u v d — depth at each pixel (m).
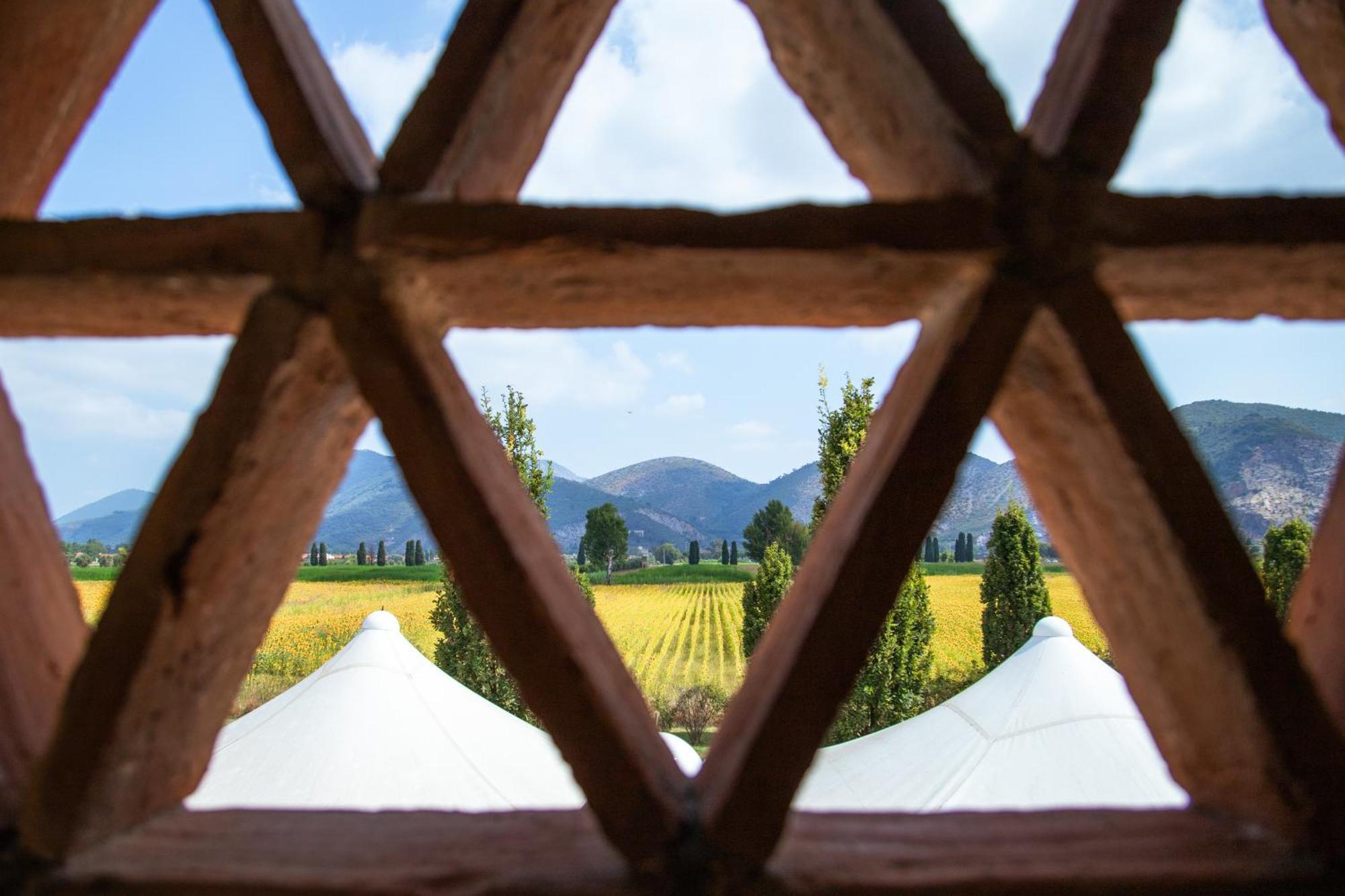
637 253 0.78
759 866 0.75
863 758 5.84
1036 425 0.91
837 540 0.84
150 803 0.93
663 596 31.19
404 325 0.78
